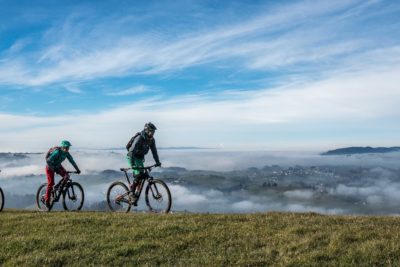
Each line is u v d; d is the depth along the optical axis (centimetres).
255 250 1191
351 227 1360
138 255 1186
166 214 1700
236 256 1152
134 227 1459
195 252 1196
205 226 1452
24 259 1176
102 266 1117
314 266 1056
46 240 1333
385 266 1029
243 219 1565
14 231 1486
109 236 1353
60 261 1159
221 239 1296
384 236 1248
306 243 1212
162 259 1154
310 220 1511
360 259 1071
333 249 1145
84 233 1412
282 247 1197
